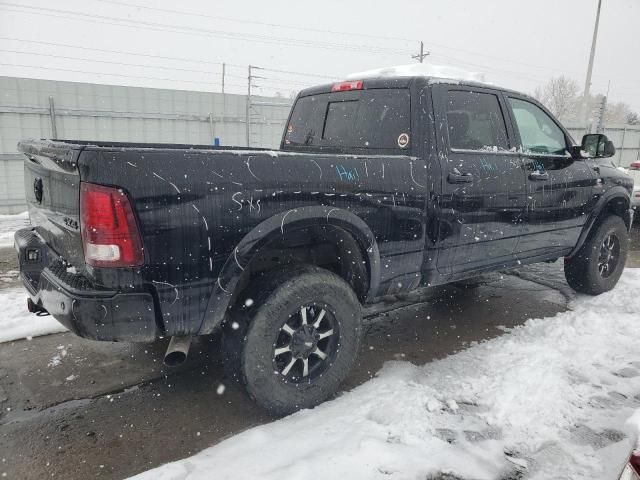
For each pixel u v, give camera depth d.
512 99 3.75
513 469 2.15
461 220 3.22
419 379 2.99
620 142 21.67
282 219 2.41
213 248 2.24
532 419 2.51
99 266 2.04
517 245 3.72
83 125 13.91
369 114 3.42
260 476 2.04
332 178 2.57
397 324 3.97
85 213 2.02
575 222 4.15
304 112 4.02
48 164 2.38
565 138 4.23
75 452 2.30
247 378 2.43
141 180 2.04
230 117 16.11
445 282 3.37
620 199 4.57
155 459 2.26
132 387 2.92
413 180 2.94
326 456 2.16
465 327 3.89
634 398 2.74
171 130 15.31
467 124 3.37
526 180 3.62
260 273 2.62
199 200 2.17
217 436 2.44
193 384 2.96
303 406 2.61
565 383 2.83
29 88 13.07
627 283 4.93
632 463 1.39
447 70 3.52
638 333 3.60
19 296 4.38
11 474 2.15
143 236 2.07
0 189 12.92
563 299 4.56
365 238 2.75
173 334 2.25
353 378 3.03
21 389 2.86
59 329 3.70
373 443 2.25
